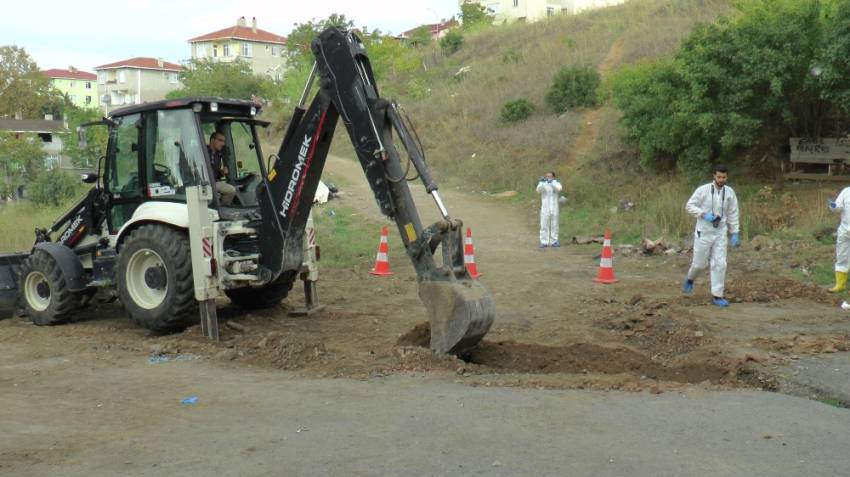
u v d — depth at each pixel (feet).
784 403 20.07
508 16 220.84
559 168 84.64
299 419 19.12
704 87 60.75
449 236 25.55
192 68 221.46
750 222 53.06
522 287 40.32
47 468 16.35
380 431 18.02
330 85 27.63
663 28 118.93
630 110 73.61
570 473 15.31
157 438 18.04
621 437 17.38
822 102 61.62
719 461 15.90
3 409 20.66
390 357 25.29
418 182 91.30
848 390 21.54
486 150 96.63
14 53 258.57
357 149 26.99
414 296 39.27
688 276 37.11
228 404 20.62
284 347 26.04
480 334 25.29
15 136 152.05
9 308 35.86
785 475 15.16
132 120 32.01
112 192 32.65
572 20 149.38
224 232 29.58
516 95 113.09
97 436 18.31
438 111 117.29
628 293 38.45
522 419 18.69
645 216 59.98
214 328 29.30
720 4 123.65
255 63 293.64
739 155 67.41
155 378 23.68
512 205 77.15
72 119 140.97
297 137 29.32
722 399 20.43
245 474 15.67
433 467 15.74
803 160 62.34
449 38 157.48
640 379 22.82
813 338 27.53
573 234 61.11
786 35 57.72
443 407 19.76
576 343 27.73
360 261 50.75
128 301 30.55
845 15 55.26
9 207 86.79
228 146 32.99
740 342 27.20
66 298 32.73
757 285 38.70
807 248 46.32
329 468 15.84
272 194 30.22
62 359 26.61
